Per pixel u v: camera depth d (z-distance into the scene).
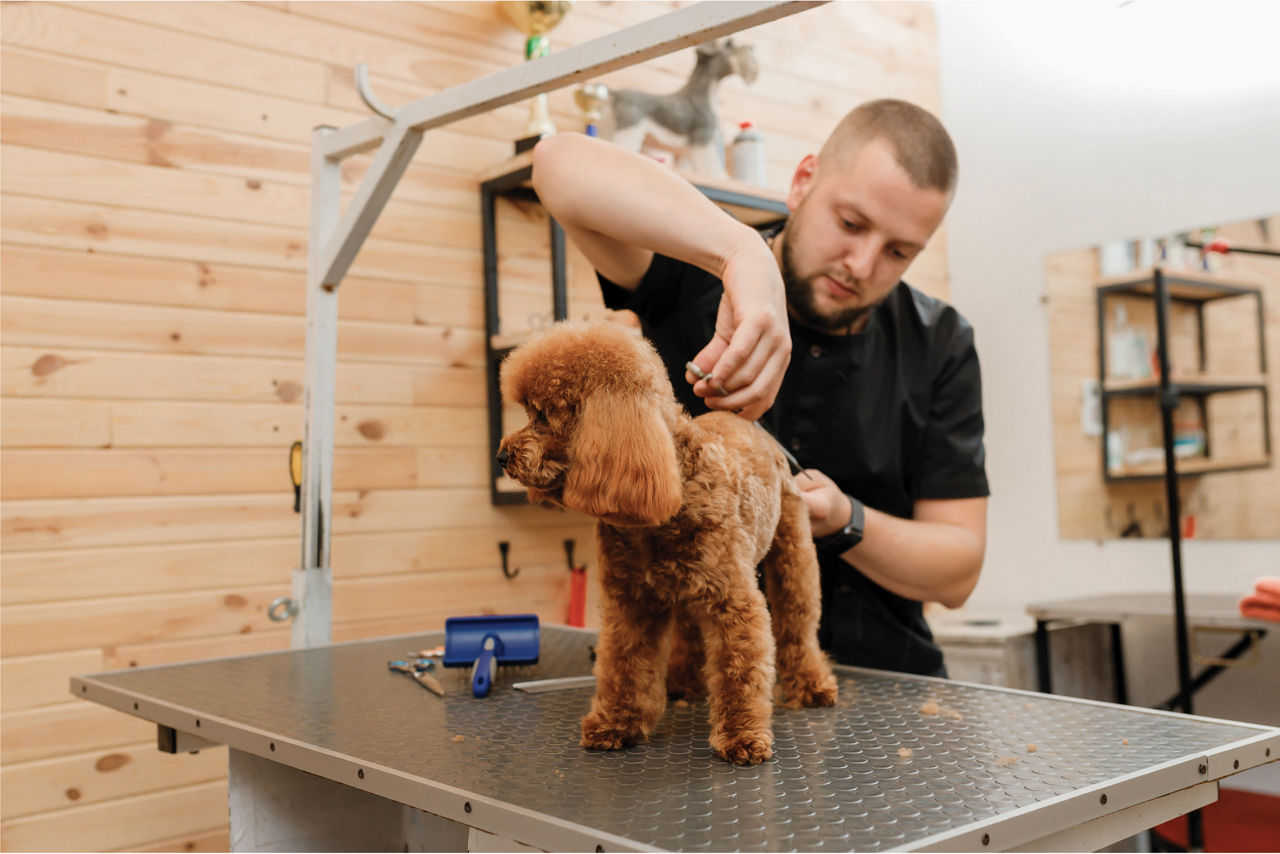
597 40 0.94
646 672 0.78
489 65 2.22
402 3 2.10
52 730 1.63
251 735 0.86
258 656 1.30
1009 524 2.92
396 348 2.06
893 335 1.33
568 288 2.36
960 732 0.80
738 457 0.78
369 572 2.00
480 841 0.66
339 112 2.01
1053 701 0.93
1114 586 2.67
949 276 3.12
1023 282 2.91
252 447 1.88
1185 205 2.55
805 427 1.29
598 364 0.69
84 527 1.68
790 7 0.79
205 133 1.84
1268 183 2.39
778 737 0.79
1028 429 2.88
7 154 1.63
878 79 3.00
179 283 1.80
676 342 1.29
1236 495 2.43
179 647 1.77
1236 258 2.43
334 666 1.22
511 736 0.82
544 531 2.26
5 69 1.63
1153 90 2.62
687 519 0.73
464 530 2.14
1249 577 2.40
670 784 0.66
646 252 1.24
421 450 2.09
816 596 0.93
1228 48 2.47
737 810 0.60
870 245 1.15
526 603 2.22
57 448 1.66
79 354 1.69
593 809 0.60
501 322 2.21
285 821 1.02
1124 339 2.65
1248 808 2.07
